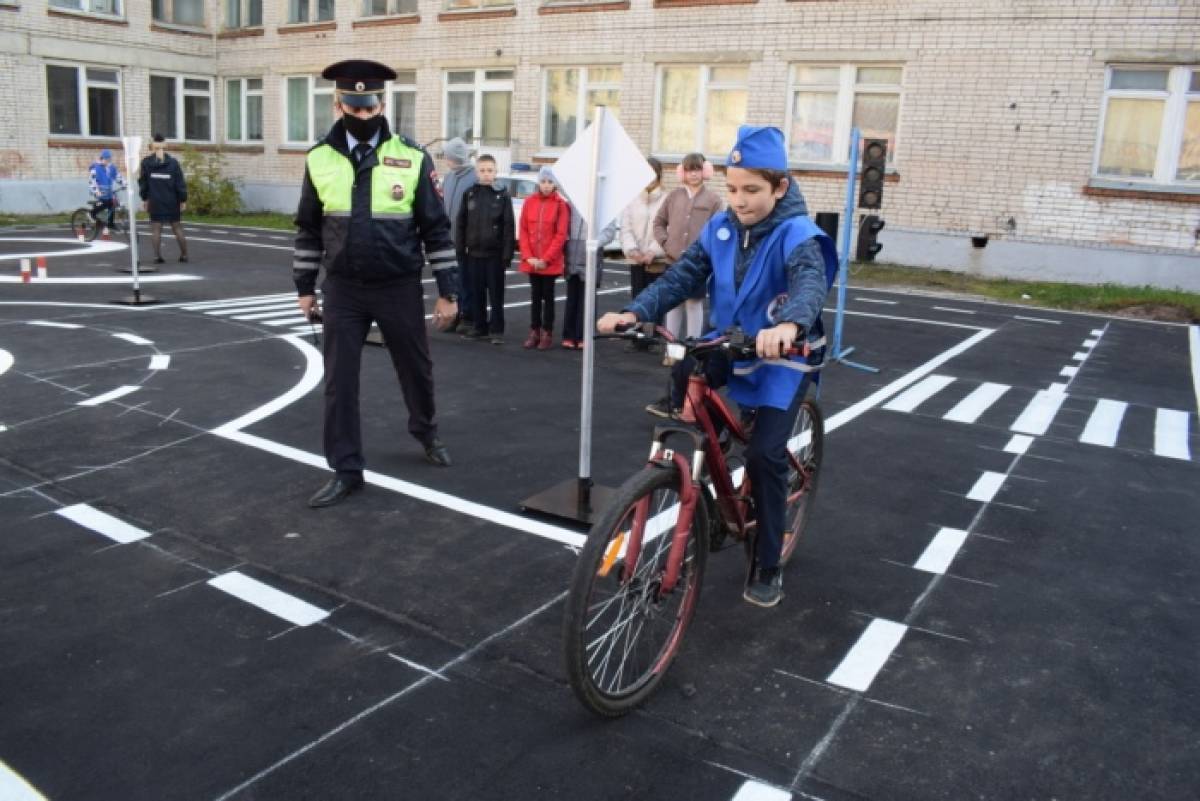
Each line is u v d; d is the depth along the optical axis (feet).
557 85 72.28
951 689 11.19
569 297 31.24
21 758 9.37
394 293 17.01
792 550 14.65
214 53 93.20
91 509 15.98
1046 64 53.67
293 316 36.09
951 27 55.77
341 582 13.52
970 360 32.86
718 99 65.31
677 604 11.32
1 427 20.43
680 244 27.68
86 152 83.92
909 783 9.37
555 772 9.38
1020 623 12.98
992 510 17.51
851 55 59.06
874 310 44.39
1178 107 51.55
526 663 11.46
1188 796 9.33
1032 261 55.67
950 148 57.06
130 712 10.20
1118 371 31.96
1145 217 52.70
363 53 82.43
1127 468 20.53
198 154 88.33
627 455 20.03
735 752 9.82
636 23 66.85
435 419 22.40
